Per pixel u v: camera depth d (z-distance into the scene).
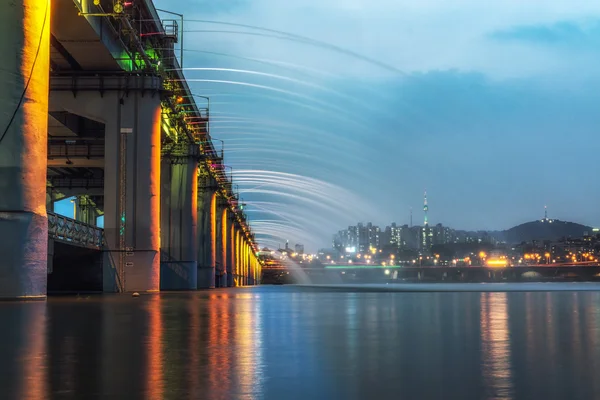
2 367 7.85
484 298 32.03
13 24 31.94
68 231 46.44
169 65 64.56
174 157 83.75
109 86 55.72
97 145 71.44
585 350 9.38
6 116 31.81
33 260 32.25
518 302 26.70
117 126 55.69
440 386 6.58
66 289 55.09
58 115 63.47
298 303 26.64
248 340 10.95
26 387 6.53
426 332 12.34
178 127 78.88
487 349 9.55
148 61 56.03
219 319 16.48
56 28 47.09
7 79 31.83
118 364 8.11
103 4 49.84
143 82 55.72
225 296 39.81
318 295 39.69
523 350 9.41
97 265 55.16
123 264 54.91
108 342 10.68
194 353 9.20
